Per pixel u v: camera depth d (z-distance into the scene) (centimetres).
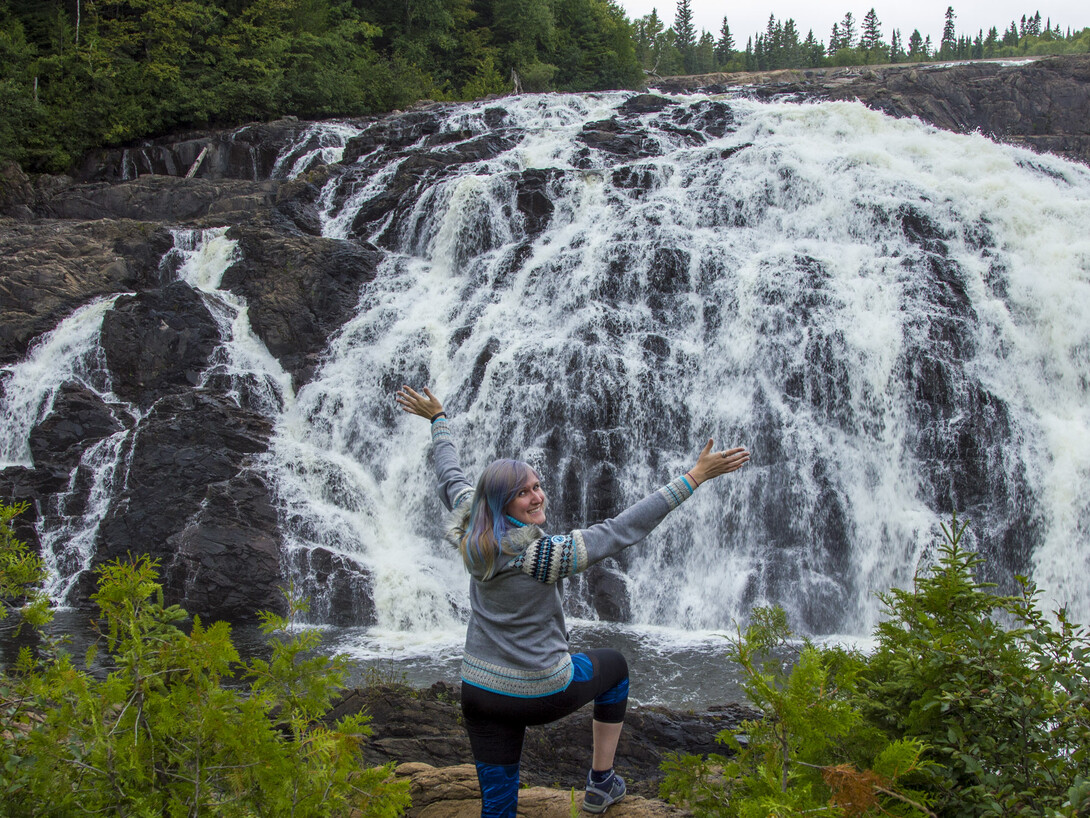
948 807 335
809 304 1727
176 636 320
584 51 4759
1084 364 1644
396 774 472
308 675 337
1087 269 1744
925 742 341
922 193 1961
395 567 1546
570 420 1673
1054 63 2691
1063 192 2114
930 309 1697
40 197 2823
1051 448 1544
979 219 1888
